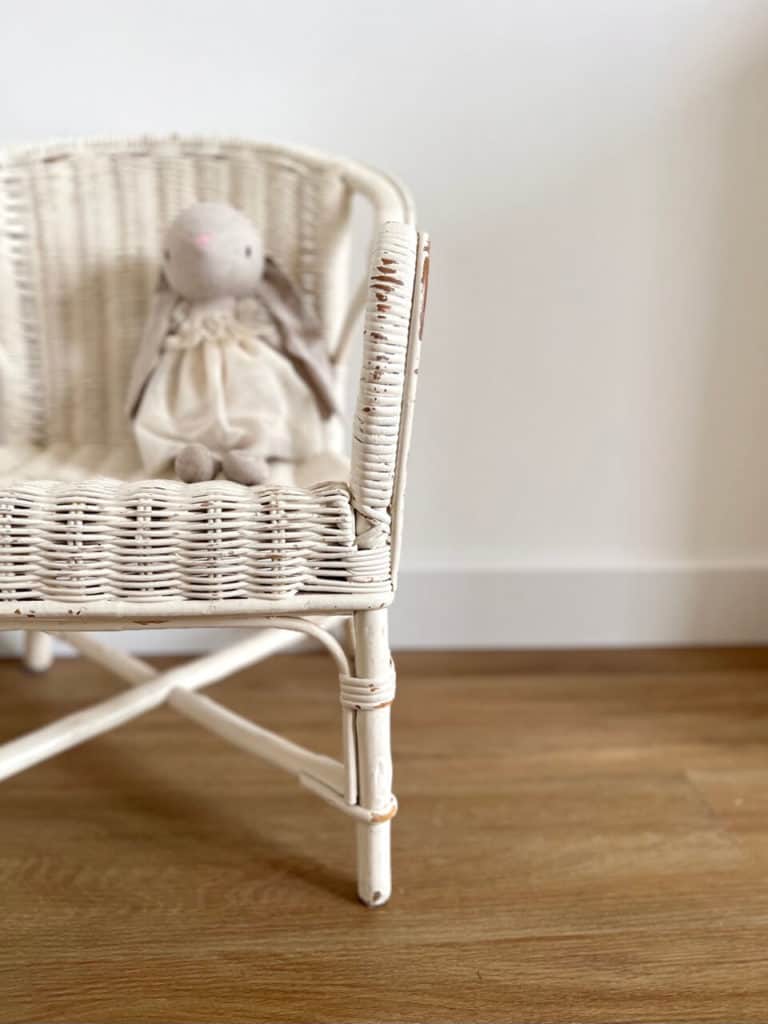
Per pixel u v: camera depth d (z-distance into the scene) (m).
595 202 1.21
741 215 1.22
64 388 1.08
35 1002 0.79
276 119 1.17
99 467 1.01
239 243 0.97
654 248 1.23
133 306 1.08
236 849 0.98
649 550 1.36
